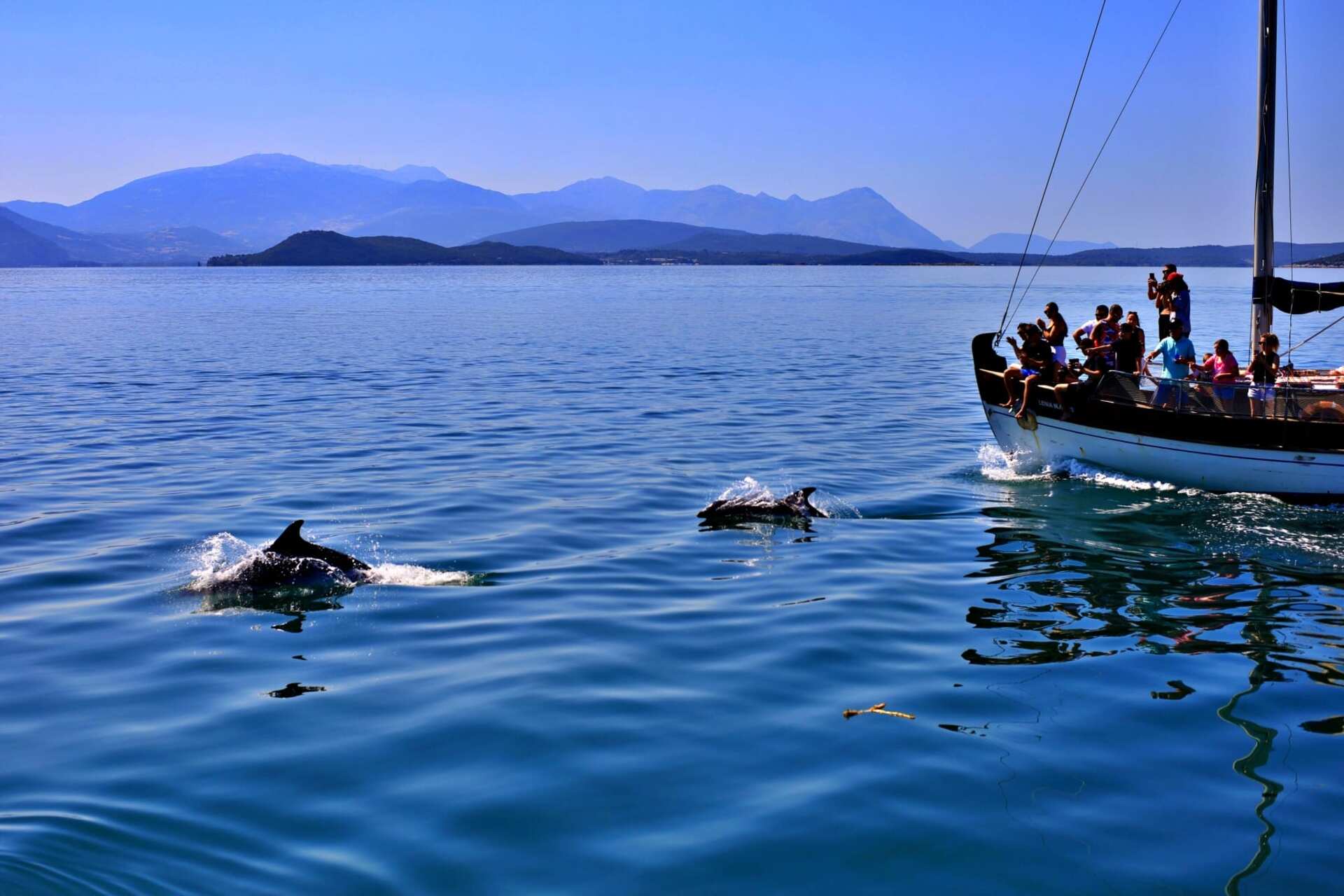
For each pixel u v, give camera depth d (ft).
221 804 28.14
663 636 41.86
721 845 26.27
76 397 117.29
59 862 24.99
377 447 85.51
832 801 28.45
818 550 55.06
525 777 29.73
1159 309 74.69
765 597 47.03
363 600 46.32
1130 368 74.79
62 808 27.68
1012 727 33.45
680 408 107.65
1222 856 25.98
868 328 240.12
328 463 78.54
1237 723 33.78
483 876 24.86
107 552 53.72
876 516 62.90
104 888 24.03
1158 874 25.20
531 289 562.66
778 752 31.40
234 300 424.05
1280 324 238.48
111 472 74.74
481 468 76.33
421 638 41.50
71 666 38.45
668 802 28.37
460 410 106.22
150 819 27.25
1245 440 67.92
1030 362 76.64
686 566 52.08
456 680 37.11
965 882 24.82
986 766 30.58
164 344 197.67
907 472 76.13
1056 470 76.79
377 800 28.40
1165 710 34.78
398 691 36.09
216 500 65.82
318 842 26.25
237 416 102.22
